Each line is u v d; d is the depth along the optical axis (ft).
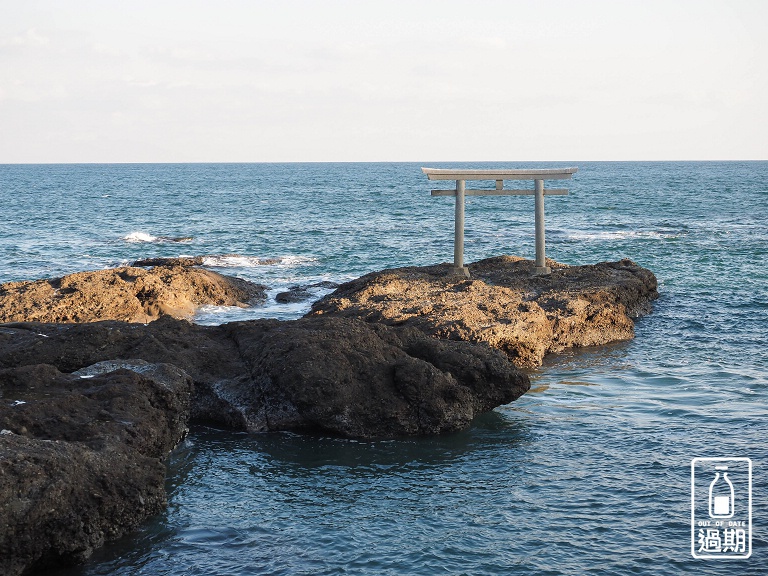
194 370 55.01
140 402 45.14
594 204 256.93
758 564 35.22
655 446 48.14
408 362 52.54
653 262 120.47
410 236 161.07
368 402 51.24
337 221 194.90
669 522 38.91
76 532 35.70
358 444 49.65
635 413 54.08
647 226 179.83
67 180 529.04
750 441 48.49
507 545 36.99
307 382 51.16
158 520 39.52
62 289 81.51
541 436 50.34
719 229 170.71
